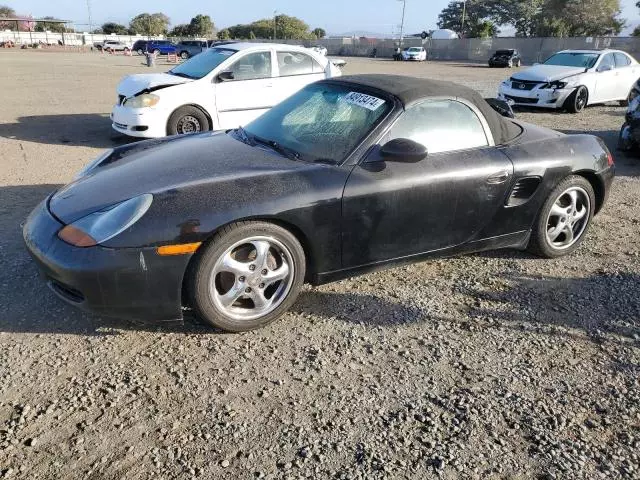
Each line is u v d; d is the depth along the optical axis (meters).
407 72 28.39
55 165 6.84
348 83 3.93
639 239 4.79
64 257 2.74
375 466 2.20
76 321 3.15
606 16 64.94
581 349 3.09
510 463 2.25
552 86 12.28
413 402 2.60
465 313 3.44
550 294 3.72
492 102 5.34
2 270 3.70
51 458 2.18
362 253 3.34
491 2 87.94
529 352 3.04
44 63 30.38
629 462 2.28
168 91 7.95
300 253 3.14
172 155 3.52
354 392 2.65
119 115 8.08
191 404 2.52
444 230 3.60
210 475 2.12
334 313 3.38
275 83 8.66
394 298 3.60
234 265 2.96
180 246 2.76
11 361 2.77
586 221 4.35
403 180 3.32
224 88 8.28
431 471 2.19
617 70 13.30
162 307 2.86
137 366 2.78
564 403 2.63
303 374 2.78
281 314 3.20
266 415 2.47
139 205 2.82
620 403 2.64
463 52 53.47
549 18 65.06
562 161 3.99
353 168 3.24
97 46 66.12
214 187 2.96
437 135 3.59
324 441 2.32
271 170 3.17
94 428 2.35
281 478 2.12
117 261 2.70
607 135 9.86
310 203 3.04
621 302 3.65
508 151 3.81
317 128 3.62
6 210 4.93
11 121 10.16
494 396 2.66
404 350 3.02
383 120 3.40
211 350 2.95
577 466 2.24
